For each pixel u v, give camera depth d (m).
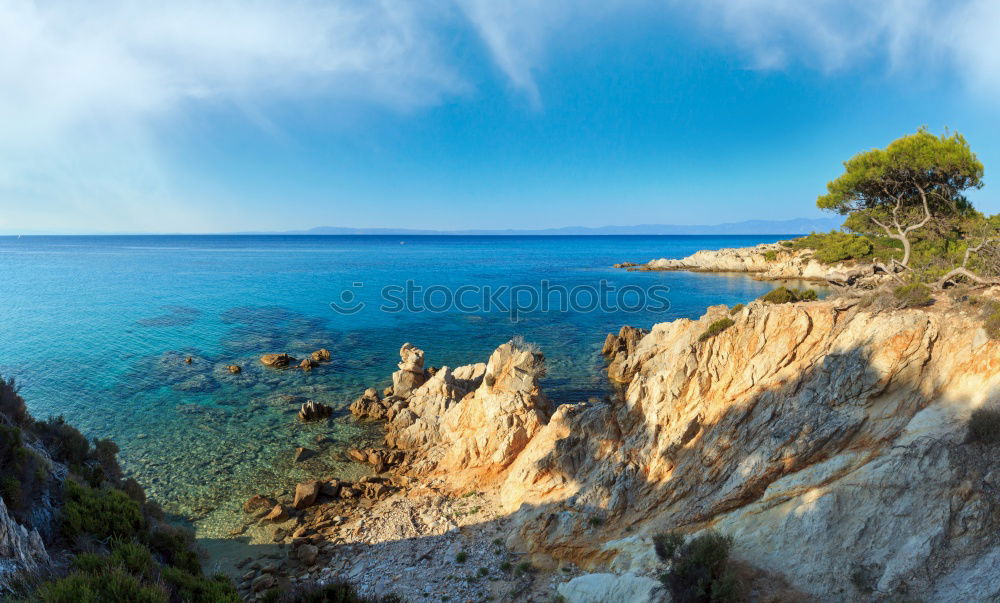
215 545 23.98
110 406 40.28
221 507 27.12
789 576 14.91
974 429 14.96
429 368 46.84
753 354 22.59
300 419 38.25
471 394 34.69
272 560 22.77
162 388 44.47
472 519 24.70
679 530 18.72
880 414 17.81
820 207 43.09
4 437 15.45
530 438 29.45
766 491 17.86
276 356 52.12
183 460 31.97
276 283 120.44
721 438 20.69
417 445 33.53
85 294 100.38
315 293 103.06
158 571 14.92
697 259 152.50
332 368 51.12
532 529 21.83
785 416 19.62
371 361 53.59
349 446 34.19
